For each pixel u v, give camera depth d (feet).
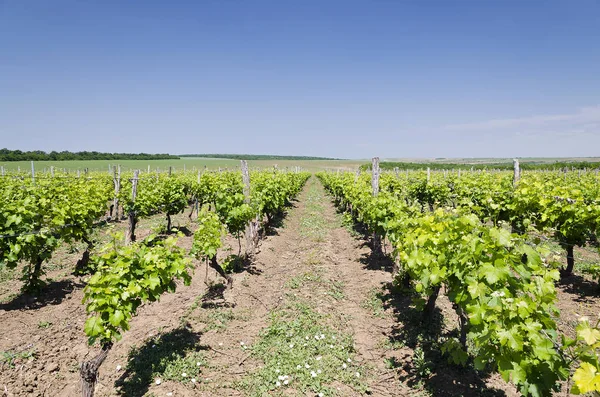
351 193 46.60
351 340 18.60
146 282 14.57
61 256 32.96
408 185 56.29
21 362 16.25
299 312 21.71
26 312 21.39
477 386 14.42
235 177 61.77
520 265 11.50
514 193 29.81
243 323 20.74
